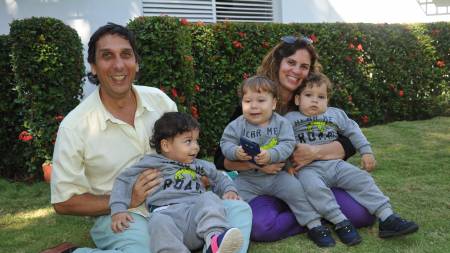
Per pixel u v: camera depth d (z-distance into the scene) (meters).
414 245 2.98
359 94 7.58
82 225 3.70
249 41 6.27
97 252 2.59
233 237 2.36
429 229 3.25
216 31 6.02
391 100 8.00
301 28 6.84
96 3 6.62
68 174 2.67
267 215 3.08
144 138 2.88
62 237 3.45
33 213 4.04
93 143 2.74
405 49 7.98
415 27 8.09
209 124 6.05
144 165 2.78
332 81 7.23
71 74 5.04
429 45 8.17
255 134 3.19
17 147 5.36
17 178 5.38
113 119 2.77
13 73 5.17
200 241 2.71
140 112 2.89
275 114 3.28
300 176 3.20
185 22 5.30
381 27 7.71
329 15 8.80
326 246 2.97
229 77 6.14
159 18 5.04
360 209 3.18
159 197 2.76
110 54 2.68
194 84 5.55
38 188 4.81
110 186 2.83
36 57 4.80
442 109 8.48
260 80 3.17
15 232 3.58
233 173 3.62
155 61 5.04
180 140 2.83
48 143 4.94
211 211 2.58
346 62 7.40
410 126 7.37
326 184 3.27
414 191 4.14
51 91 4.89
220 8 7.95
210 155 6.11
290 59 3.38
